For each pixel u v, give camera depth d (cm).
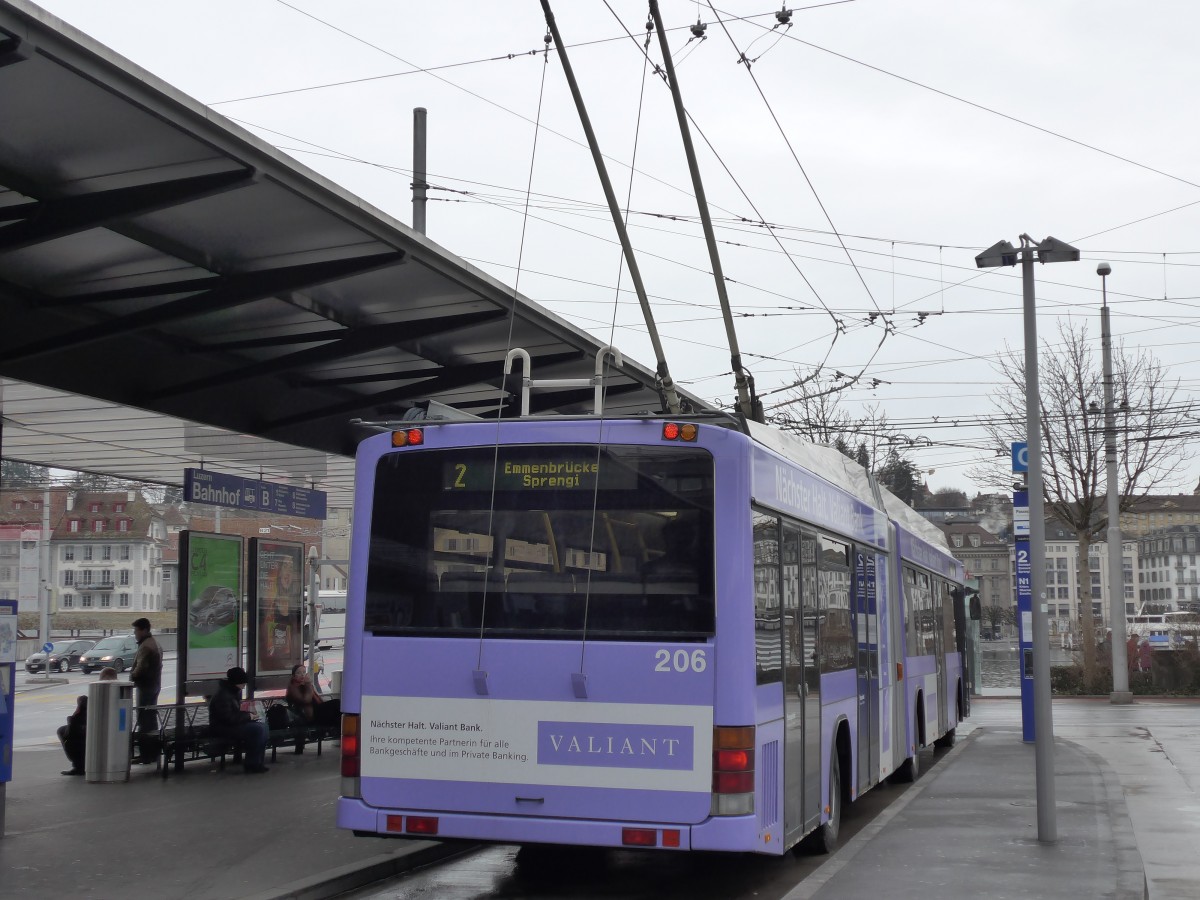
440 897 897
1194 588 14950
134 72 827
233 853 999
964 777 1556
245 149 940
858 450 4847
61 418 1614
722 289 987
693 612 774
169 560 10400
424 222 2033
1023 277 1105
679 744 765
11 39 753
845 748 1098
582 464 804
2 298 1226
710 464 789
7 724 1070
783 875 973
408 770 803
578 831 773
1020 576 2130
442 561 816
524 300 1379
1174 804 1369
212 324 1421
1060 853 995
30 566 8188
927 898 828
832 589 1054
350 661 822
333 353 1417
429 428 831
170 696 3497
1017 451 2139
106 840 1055
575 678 780
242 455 2019
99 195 985
